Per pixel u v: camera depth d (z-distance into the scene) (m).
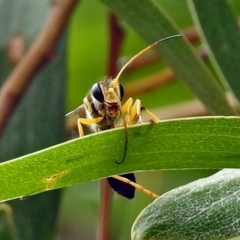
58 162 0.11
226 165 0.11
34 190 0.11
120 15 0.13
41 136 0.15
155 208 0.11
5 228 0.14
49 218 0.14
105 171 0.11
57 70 0.15
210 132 0.11
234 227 0.10
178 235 0.11
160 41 0.13
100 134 0.11
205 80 0.13
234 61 0.13
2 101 0.14
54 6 0.15
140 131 0.11
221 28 0.13
